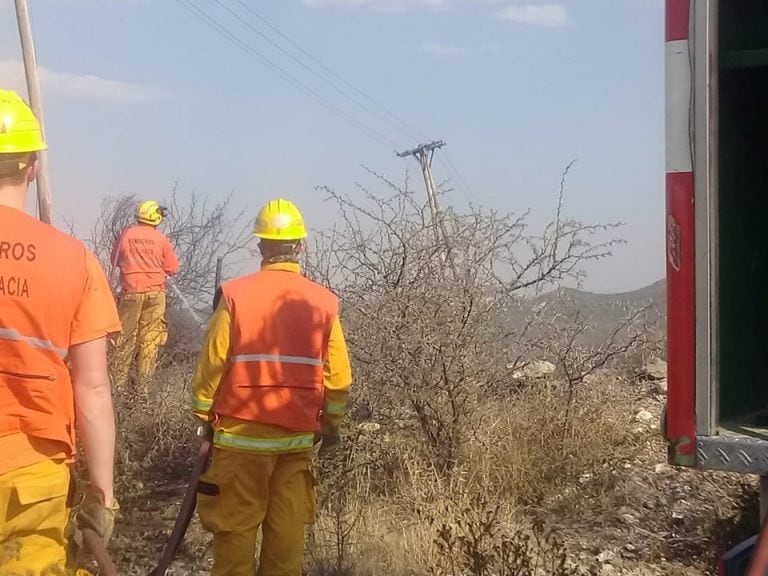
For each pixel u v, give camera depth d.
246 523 4.35
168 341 11.20
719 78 2.53
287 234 4.55
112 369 7.14
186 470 7.30
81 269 3.02
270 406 4.37
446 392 6.79
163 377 8.27
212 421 4.42
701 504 6.43
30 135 3.05
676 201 2.48
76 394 3.02
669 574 5.45
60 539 2.96
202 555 5.74
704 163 2.45
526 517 6.36
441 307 6.77
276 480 4.47
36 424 2.89
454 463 6.70
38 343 2.90
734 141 2.71
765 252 3.02
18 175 3.04
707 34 2.43
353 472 6.28
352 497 6.14
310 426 4.48
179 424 7.49
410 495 6.20
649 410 8.52
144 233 10.66
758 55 2.53
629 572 5.47
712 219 2.45
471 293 6.77
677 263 2.48
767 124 3.01
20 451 2.87
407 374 6.71
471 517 5.54
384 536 5.67
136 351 8.12
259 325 4.40
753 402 2.84
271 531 4.47
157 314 10.70
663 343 7.25
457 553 5.24
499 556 4.99
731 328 2.68
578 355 7.23
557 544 5.05
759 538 2.38
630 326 7.25
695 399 2.48
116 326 3.10
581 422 7.15
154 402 7.53
